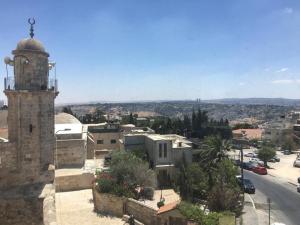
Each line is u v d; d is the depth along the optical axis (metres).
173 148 54.97
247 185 56.19
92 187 42.94
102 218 36.00
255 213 44.91
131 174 44.03
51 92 28.59
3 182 27.03
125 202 38.06
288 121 159.50
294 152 110.81
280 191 57.72
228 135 113.88
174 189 50.28
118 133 77.81
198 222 33.94
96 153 72.88
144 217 36.28
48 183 28.06
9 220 25.36
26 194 26.00
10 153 27.23
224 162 49.50
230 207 43.38
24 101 27.41
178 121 115.56
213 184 47.19
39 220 25.55
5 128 48.31
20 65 27.89
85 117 145.62
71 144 51.66
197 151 57.19
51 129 29.00
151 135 60.41
